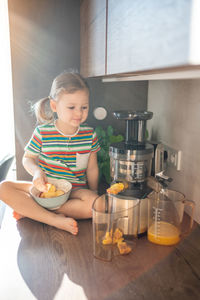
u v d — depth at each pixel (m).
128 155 1.05
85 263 0.88
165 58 0.50
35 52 1.65
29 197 1.20
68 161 1.42
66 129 1.40
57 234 1.09
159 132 1.54
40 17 1.62
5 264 0.88
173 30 0.47
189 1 0.42
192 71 0.58
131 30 0.69
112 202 1.03
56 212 1.25
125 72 0.75
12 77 1.65
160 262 0.88
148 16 0.58
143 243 1.00
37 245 1.00
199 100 1.10
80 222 1.21
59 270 0.85
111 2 0.89
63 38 1.66
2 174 1.44
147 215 1.04
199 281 0.79
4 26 1.88
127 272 0.83
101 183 1.64
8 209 1.34
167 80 1.41
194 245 0.98
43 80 1.69
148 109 1.75
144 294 0.74
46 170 1.43
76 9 1.64
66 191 1.31
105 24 0.98
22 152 1.74
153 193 1.03
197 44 0.41
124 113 1.12
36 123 1.72
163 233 0.98
